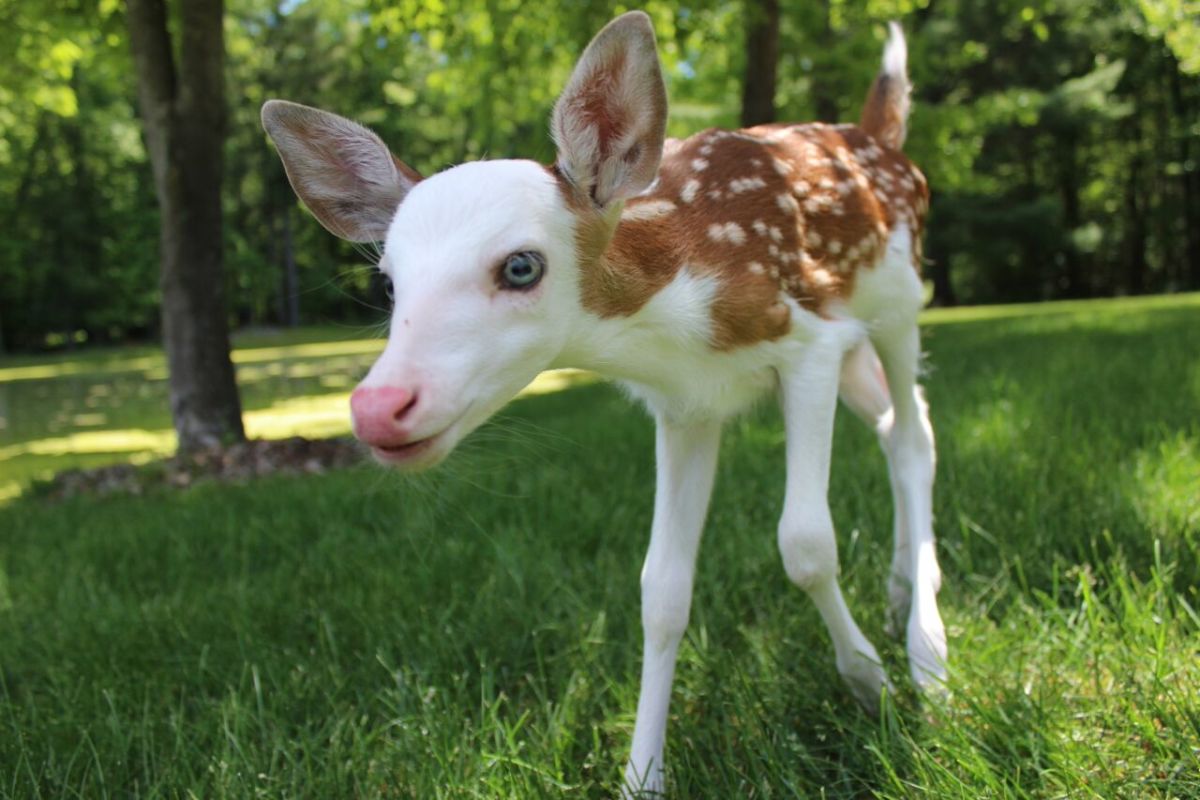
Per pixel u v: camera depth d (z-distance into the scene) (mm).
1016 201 10555
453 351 654
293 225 13758
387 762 876
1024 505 1216
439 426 644
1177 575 1022
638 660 1015
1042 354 2840
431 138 11664
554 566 1256
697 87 4461
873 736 817
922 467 1015
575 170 708
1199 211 10602
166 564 1562
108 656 1133
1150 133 10539
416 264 668
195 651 1146
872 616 1052
